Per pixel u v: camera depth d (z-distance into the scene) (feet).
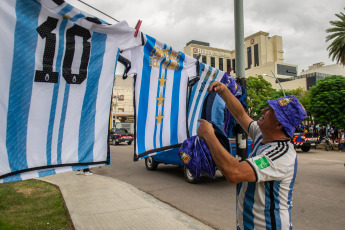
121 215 14.74
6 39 5.60
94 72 7.21
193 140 8.92
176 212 16.03
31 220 13.69
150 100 9.25
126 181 25.70
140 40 8.39
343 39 78.54
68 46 6.63
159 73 9.57
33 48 6.04
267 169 5.04
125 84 146.20
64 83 6.63
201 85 12.47
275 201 5.28
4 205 16.08
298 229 13.58
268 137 5.73
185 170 25.03
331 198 19.02
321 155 46.01
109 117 7.61
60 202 16.85
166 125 10.06
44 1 6.03
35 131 6.17
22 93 5.90
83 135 7.09
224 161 4.89
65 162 6.71
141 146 8.82
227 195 20.12
